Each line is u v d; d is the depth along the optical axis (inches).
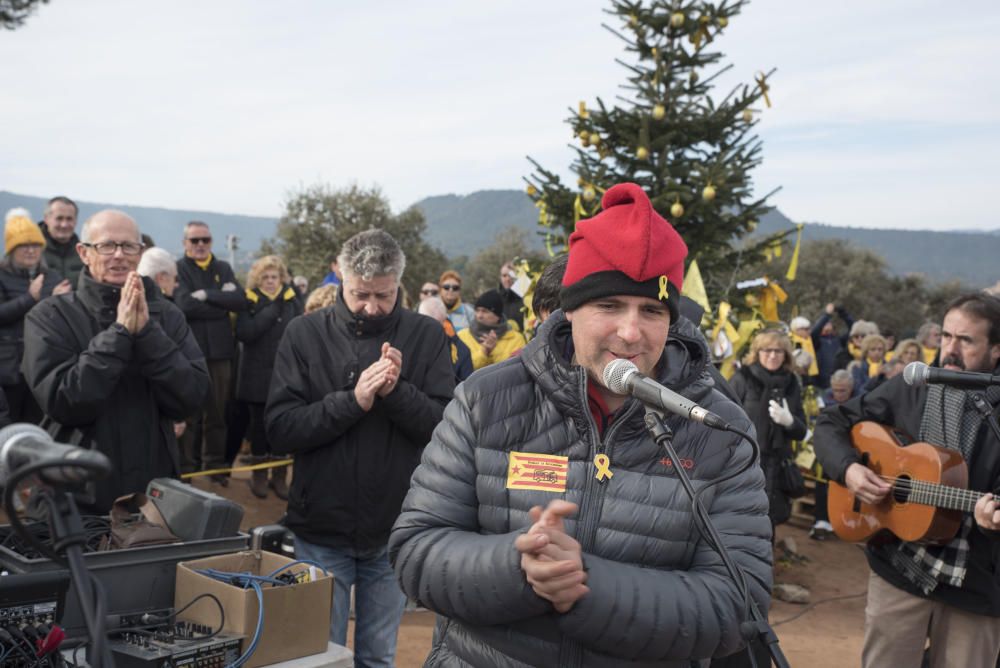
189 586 98.3
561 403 66.9
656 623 59.2
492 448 68.5
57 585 85.1
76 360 122.0
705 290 280.4
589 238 64.6
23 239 214.2
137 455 124.3
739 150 273.0
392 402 125.8
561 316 73.8
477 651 67.5
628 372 62.3
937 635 125.0
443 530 67.2
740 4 276.8
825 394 358.0
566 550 58.1
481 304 259.3
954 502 118.1
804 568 286.0
